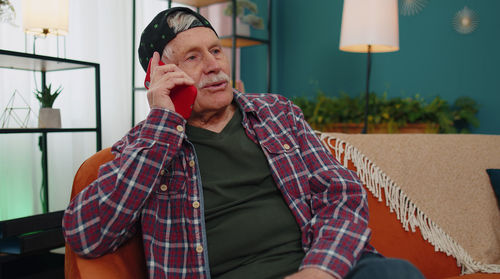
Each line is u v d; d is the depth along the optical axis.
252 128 1.07
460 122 3.29
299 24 4.42
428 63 3.56
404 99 3.38
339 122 3.35
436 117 2.97
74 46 2.83
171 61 1.03
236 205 0.98
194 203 0.96
